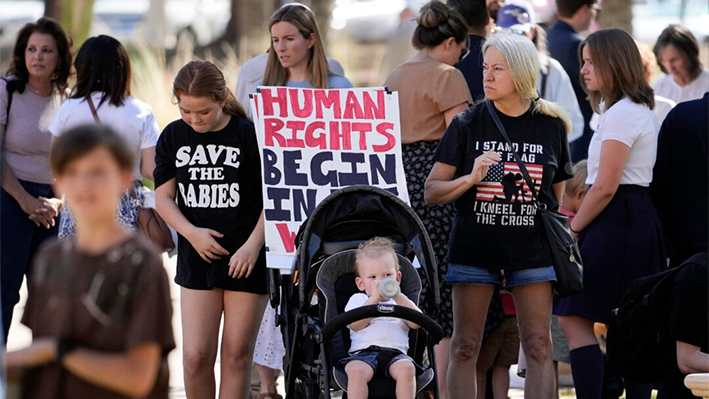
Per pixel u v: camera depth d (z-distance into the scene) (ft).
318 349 41.09
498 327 54.03
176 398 56.24
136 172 51.08
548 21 90.68
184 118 44.52
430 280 42.01
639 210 50.34
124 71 51.72
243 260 44.91
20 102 54.85
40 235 56.13
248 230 46.29
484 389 55.11
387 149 48.11
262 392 56.54
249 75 61.05
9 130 54.65
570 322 51.49
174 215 45.70
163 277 29.58
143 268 29.19
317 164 47.14
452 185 45.60
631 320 44.98
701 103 51.19
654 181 52.49
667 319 43.98
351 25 178.70
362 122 48.37
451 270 47.39
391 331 40.37
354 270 42.91
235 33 177.27
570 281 46.29
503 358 55.42
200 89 43.42
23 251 55.16
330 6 176.24
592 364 50.60
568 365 65.36
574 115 64.49
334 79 57.16
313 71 55.57
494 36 46.70
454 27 53.67
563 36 71.67
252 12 175.63
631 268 50.01
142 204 51.01
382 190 43.37
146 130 51.80
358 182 47.32
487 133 46.52
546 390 46.88
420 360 41.14
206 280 45.68
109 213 29.43
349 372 38.40
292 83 56.03
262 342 55.77
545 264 46.42
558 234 46.47
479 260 46.60
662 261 50.70
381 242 41.91
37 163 55.42
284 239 45.34
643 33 172.96
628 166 50.44
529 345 47.24
